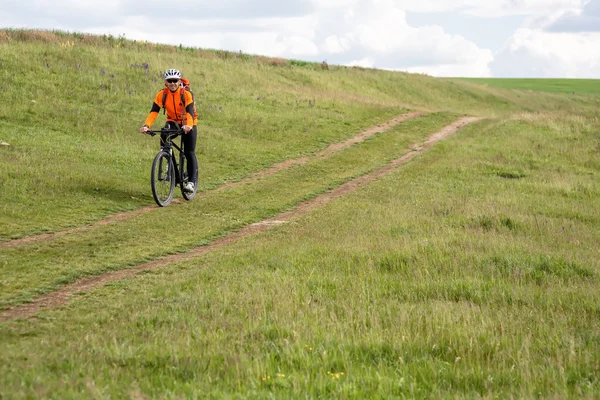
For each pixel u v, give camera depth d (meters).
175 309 6.23
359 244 9.83
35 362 4.45
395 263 8.69
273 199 14.60
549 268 8.89
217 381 4.26
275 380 4.25
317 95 34.88
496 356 4.98
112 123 20.88
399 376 4.46
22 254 8.62
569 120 31.58
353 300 6.67
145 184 14.60
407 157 22.45
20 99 20.97
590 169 21.34
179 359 4.64
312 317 5.94
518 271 8.48
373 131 27.58
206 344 5.05
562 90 77.69
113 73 27.50
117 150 17.64
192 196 13.77
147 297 6.79
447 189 16.55
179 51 40.06
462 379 4.48
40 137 17.45
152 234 10.46
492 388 4.34
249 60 44.69
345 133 26.34
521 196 15.91
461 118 34.81
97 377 4.16
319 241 10.09
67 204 11.88
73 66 26.73
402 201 14.45
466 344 5.20
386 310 6.39
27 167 13.80
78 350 4.80
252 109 27.92
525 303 7.16
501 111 55.28
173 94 12.67
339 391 4.07
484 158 22.00
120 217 11.55
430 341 5.31
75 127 19.55
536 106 61.75
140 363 4.60
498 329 5.82
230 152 20.16
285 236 10.73
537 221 12.59
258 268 8.20
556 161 22.19
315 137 24.75
